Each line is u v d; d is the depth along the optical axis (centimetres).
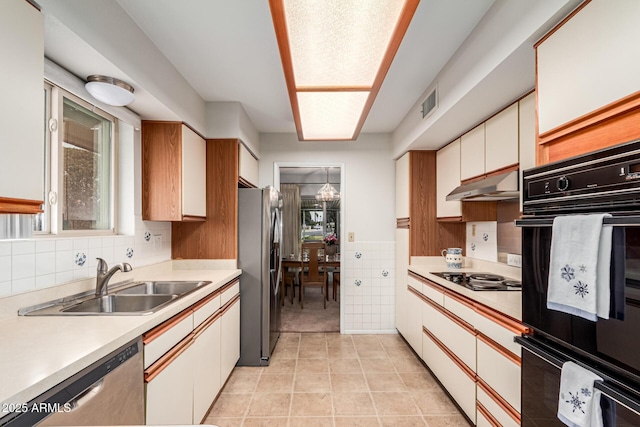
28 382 77
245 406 212
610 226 87
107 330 115
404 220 331
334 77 179
